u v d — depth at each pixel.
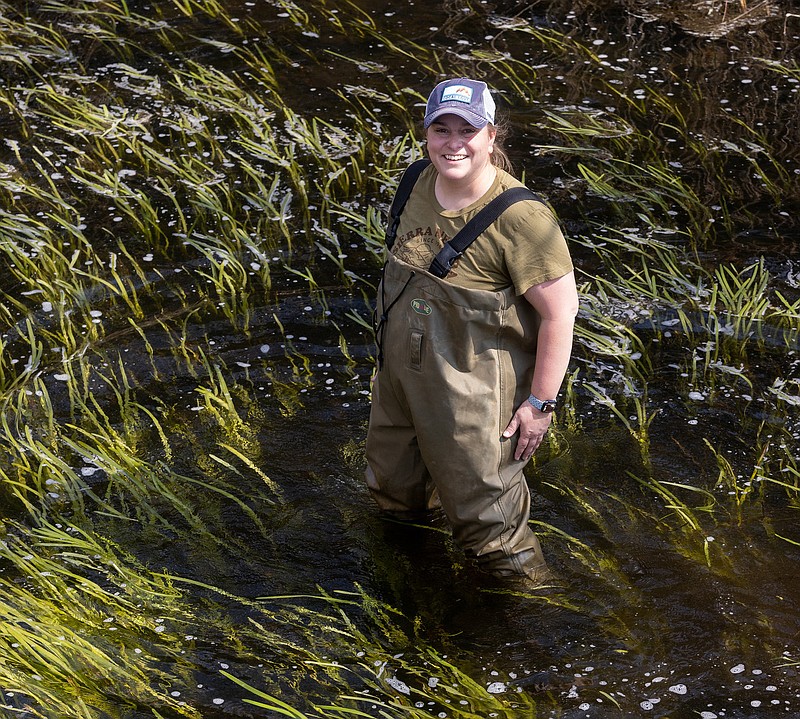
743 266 5.27
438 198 3.09
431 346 3.15
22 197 5.85
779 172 5.95
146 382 4.62
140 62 7.23
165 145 6.33
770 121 6.50
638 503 3.97
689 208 5.69
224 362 4.74
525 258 2.96
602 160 6.14
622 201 5.79
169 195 5.73
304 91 6.90
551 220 2.98
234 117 6.56
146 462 4.20
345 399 4.52
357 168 5.98
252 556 3.78
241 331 4.93
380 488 3.79
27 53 7.28
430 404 3.22
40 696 3.09
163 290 5.20
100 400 4.53
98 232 5.61
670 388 4.55
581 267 5.32
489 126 2.96
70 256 5.42
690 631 3.41
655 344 4.79
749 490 3.98
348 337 4.89
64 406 4.49
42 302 5.07
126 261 5.39
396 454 3.66
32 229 5.40
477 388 3.17
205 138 6.39
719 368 4.63
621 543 3.78
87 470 4.16
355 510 3.97
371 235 5.48
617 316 4.94
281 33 7.61
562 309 3.03
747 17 7.77
